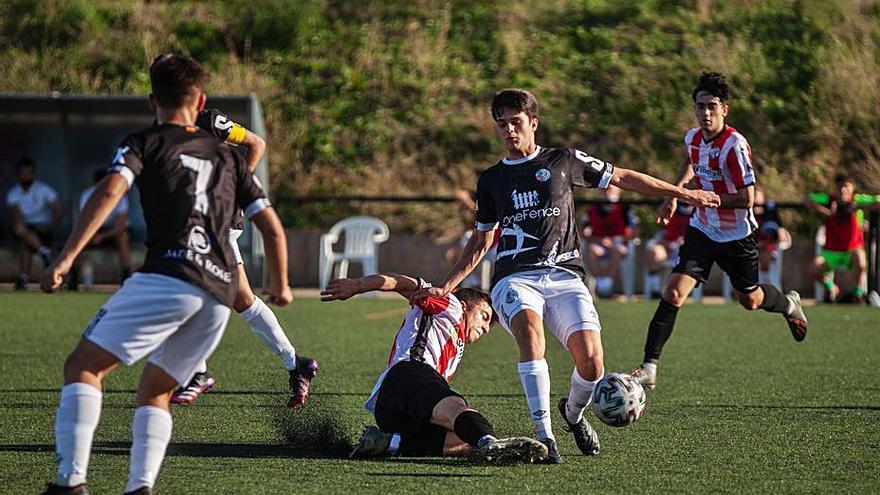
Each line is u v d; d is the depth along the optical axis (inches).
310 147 2699.3
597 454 761.0
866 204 2105.1
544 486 657.6
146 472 560.1
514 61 2903.5
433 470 701.3
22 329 1550.2
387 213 2544.3
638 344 1471.5
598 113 2731.3
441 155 2682.1
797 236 2468.0
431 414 711.1
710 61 2844.5
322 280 2245.3
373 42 2967.5
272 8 3041.3
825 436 834.2
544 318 754.8
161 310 546.9
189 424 864.3
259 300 859.4
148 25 2970.0
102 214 548.4
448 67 2896.2
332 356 1316.4
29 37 2918.3
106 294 2102.6
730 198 995.3
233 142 848.3
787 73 2805.1
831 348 1434.5
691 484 668.1
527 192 753.6
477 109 2783.0
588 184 771.4
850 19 2972.4
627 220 2174.0
